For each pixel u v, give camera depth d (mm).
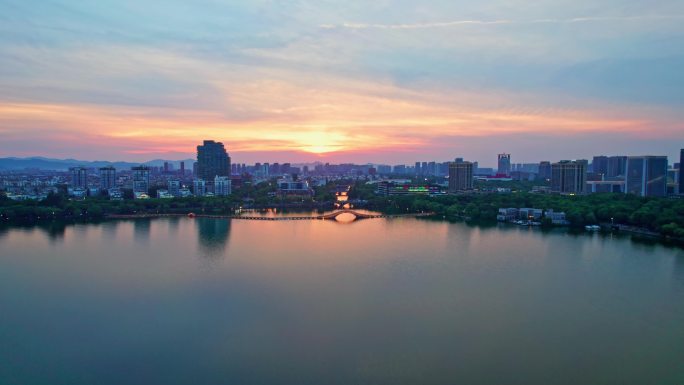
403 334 182625
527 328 188500
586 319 198250
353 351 169375
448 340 178250
